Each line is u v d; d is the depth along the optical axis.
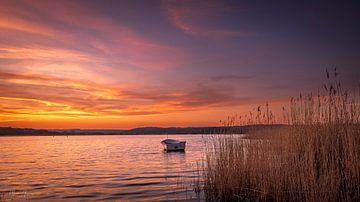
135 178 16.83
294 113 10.69
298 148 9.81
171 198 11.23
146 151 45.12
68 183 15.38
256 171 10.02
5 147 63.66
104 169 21.70
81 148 57.28
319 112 10.18
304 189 8.11
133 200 11.22
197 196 11.29
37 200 11.41
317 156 9.33
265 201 9.23
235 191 10.35
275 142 10.40
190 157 31.69
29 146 68.81
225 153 11.05
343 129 9.25
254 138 11.11
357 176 8.06
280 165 9.33
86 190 13.35
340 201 7.77
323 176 8.20
